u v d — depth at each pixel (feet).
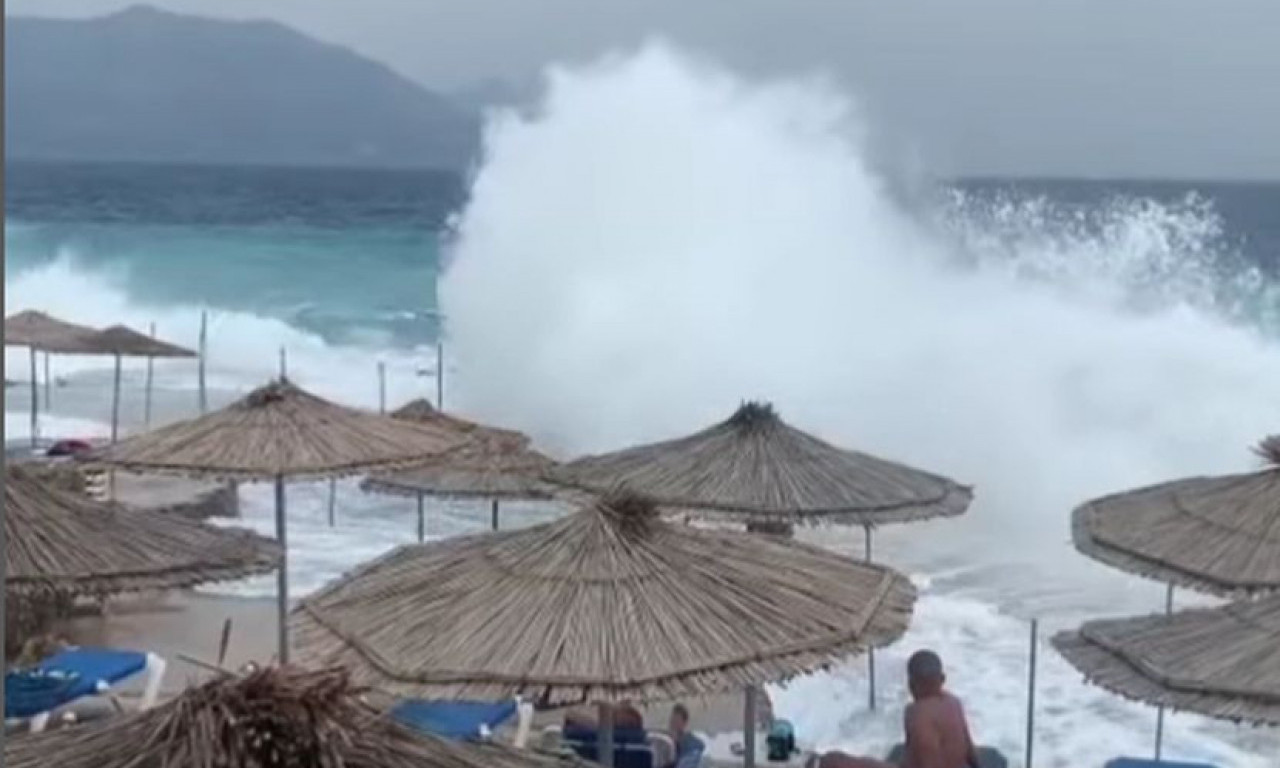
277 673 9.40
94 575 21.52
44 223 187.01
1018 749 33.45
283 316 122.21
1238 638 17.37
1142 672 17.26
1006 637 41.70
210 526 24.52
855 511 27.40
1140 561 23.48
